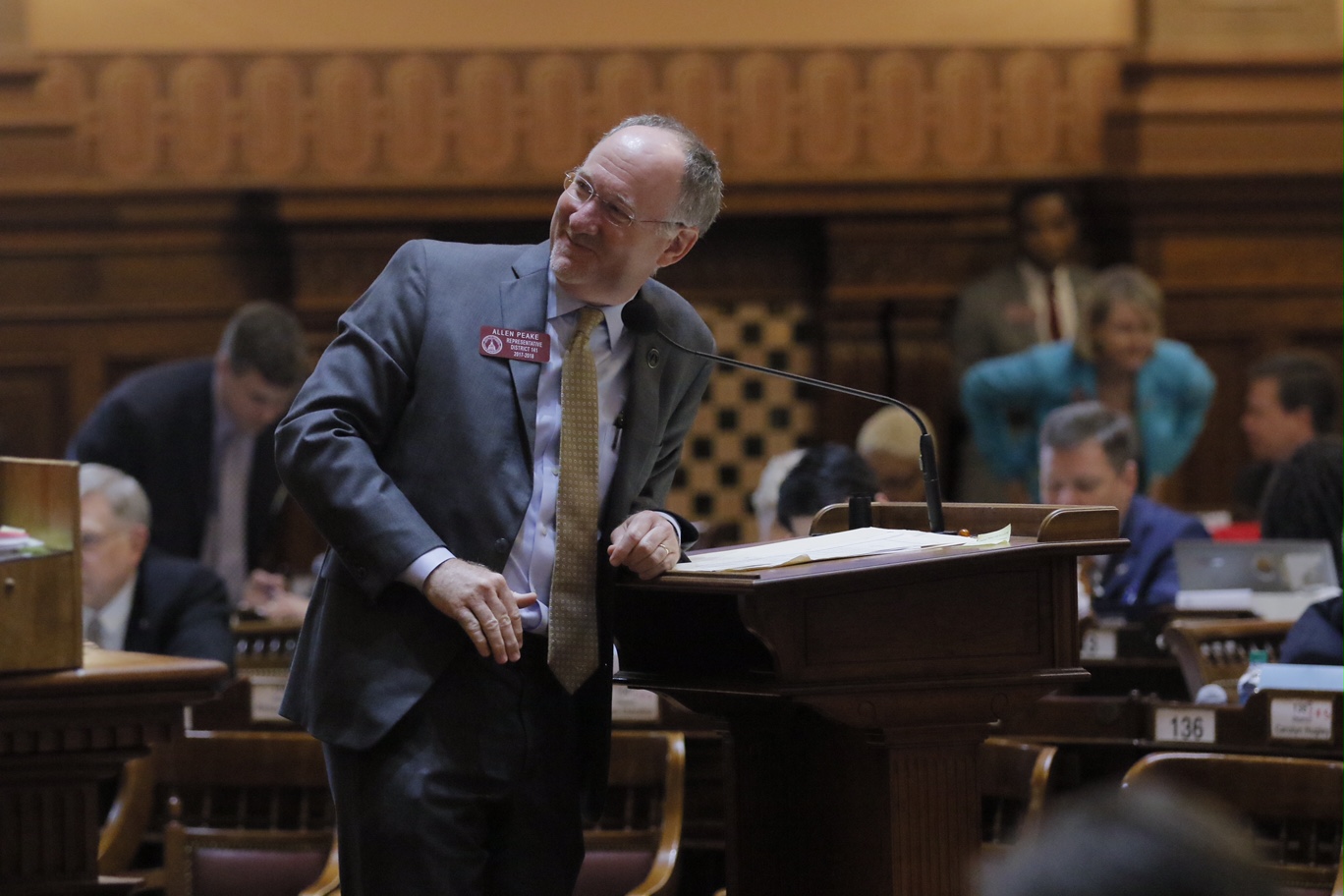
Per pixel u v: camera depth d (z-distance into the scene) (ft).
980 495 64.85
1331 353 67.82
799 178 66.54
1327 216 67.36
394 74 66.13
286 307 66.95
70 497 19.21
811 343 68.69
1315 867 26.35
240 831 30.45
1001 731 32.07
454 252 21.90
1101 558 42.45
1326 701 28.91
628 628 23.29
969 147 67.56
